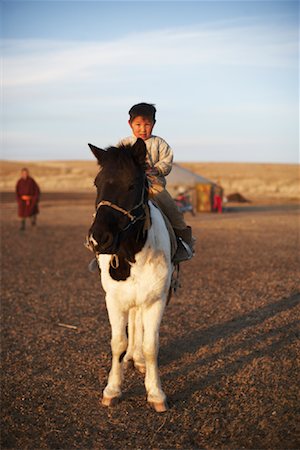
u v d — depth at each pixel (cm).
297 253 1498
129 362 666
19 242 1783
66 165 11012
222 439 489
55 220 2534
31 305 973
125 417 541
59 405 570
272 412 529
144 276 511
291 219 2586
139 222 495
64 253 1559
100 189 471
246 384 599
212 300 970
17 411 557
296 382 594
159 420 530
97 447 489
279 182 6338
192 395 580
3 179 6769
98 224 452
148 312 534
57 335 797
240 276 1183
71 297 1029
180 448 480
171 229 567
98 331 812
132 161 472
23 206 2084
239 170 9188
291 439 477
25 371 661
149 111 563
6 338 788
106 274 520
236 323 820
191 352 703
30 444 495
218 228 2186
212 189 3122
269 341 725
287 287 1048
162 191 572
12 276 1230
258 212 3081
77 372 655
